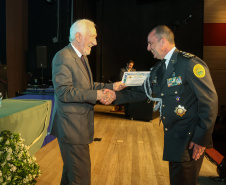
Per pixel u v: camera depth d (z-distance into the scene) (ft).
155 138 14.94
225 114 24.39
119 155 11.71
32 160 6.64
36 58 20.08
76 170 5.87
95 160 10.97
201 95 4.67
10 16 18.40
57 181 8.67
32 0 21.81
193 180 5.14
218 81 30.96
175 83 5.02
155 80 5.53
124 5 30.78
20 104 8.80
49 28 22.18
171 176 5.27
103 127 17.76
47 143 12.68
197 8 30.04
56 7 21.20
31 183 6.48
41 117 8.99
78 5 22.52
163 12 30.45
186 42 30.40
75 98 5.50
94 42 6.08
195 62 4.88
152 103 19.89
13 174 5.58
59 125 5.84
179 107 5.03
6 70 17.84
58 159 10.85
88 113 6.07
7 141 5.73
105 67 31.48
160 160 11.10
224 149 16.70
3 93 17.52
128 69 22.61
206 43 30.68
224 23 30.19
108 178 9.09
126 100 6.73
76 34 5.94
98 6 30.91
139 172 9.70
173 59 5.15
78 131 5.77
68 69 5.64
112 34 31.14
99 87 7.21
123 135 15.56
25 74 21.26
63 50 5.85
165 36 5.25
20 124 7.22
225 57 30.68
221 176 9.02
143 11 30.66
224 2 29.91
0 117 6.14
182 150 5.00
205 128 4.65
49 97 12.60
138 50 30.99
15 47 19.19
